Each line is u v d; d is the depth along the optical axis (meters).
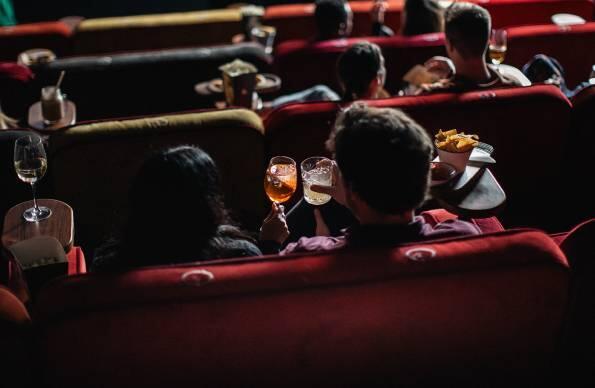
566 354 2.21
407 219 1.94
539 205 3.36
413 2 4.30
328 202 2.46
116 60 4.34
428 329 1.87
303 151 2.98
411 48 4.14
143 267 1.77
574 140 3.21
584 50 4.08
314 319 1.78
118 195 2.88
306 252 1.92
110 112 4.49
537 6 5.35
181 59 4.36
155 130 2.81
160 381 1.79
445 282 1.79
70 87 4.34
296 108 2.93
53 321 1.64
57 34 5.31
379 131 1.84
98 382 1.75
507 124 3.02
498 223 2.56
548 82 3.44
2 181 2.88
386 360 1.91
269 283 1.74
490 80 3.19
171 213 1.90
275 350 1.82
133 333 1.70
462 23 3.04
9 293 1.80
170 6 8.09
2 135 2.84
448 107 2.94
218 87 3.93
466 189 2.18
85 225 2.93
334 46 4.23
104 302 1.67
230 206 3.03
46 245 2.19
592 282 2.06
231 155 2.91
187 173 1.91
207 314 1.71
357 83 3.14
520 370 2.02
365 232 1.92
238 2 7.92
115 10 8.03
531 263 1.82
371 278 1.76
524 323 1.92
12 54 5.30
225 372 1.82
